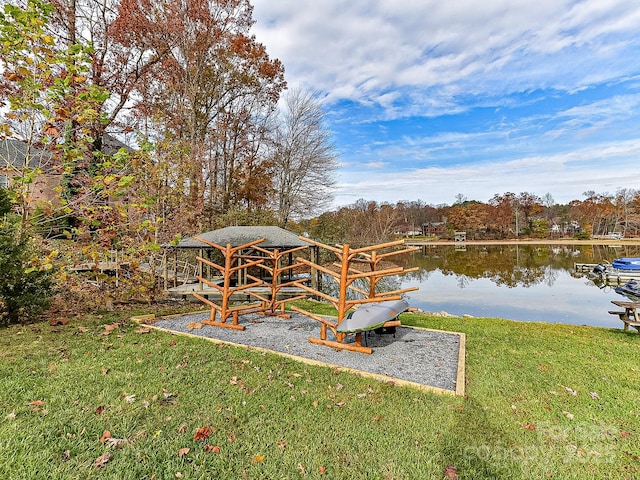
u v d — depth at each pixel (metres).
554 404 3.37
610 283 19.67
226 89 21.58
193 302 10.23
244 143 23.03
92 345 4.82
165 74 17.48
